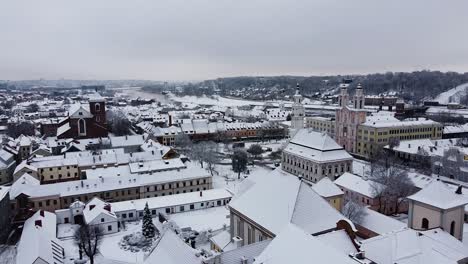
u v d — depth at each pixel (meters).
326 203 60.84
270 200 63.22
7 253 83.62
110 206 99.25
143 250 82.75
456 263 48.81
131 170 125.44
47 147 173.25
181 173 123.44
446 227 61.28
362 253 47.47
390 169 117.00
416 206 65.06
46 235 78.50
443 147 158.50
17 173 126.25
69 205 108.62
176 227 88.19
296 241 42.47
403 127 184.25
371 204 101.50
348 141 189.75
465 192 96.00
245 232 66.44
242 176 144.88
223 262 49.59
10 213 99.75
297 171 143.62
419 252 52.06
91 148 167.88
